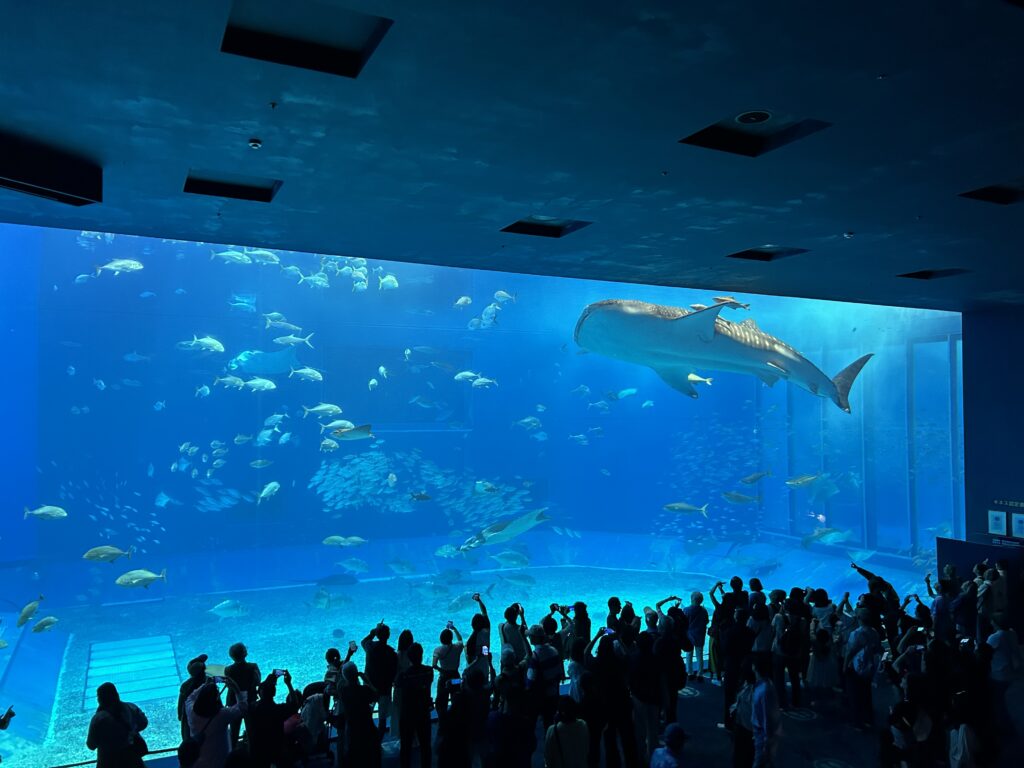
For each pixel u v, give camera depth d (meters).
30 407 27.73
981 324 14.74
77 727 11.38
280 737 5.84
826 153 5.84
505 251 9.52
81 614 19.66
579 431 40.56
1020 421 14.02
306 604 20.50
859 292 12.71
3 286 27.06
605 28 3.86
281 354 31.69
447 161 5.98
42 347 29.08
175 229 8.36
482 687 6.86
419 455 35.44
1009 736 8.01
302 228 8.29
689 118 5.11
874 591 10.80
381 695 7.14
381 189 6.75
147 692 13.16
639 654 7.45
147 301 30.88
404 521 34.69
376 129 5.29
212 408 32.09
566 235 8.69
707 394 41.97
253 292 32.25
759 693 6.35
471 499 36.34
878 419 32.72
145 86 4.55
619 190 6.82
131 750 5.77
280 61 4.25
